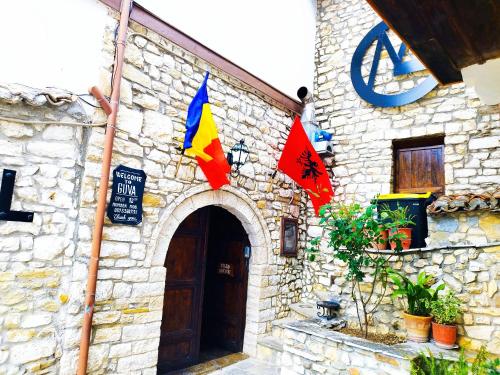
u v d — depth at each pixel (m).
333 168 5.51
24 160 2.79
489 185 4.23
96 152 3.13
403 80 5.07
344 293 4.24
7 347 2.61
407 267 3.75
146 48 3.62
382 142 5.11
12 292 2.66
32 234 2.78
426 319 3.34
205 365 4.32
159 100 3.70
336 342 3.42
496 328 3.08
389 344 3.29
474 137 4.43
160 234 3.62
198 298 4.52
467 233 3.43
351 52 5.69
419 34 1.52
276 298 5.00
